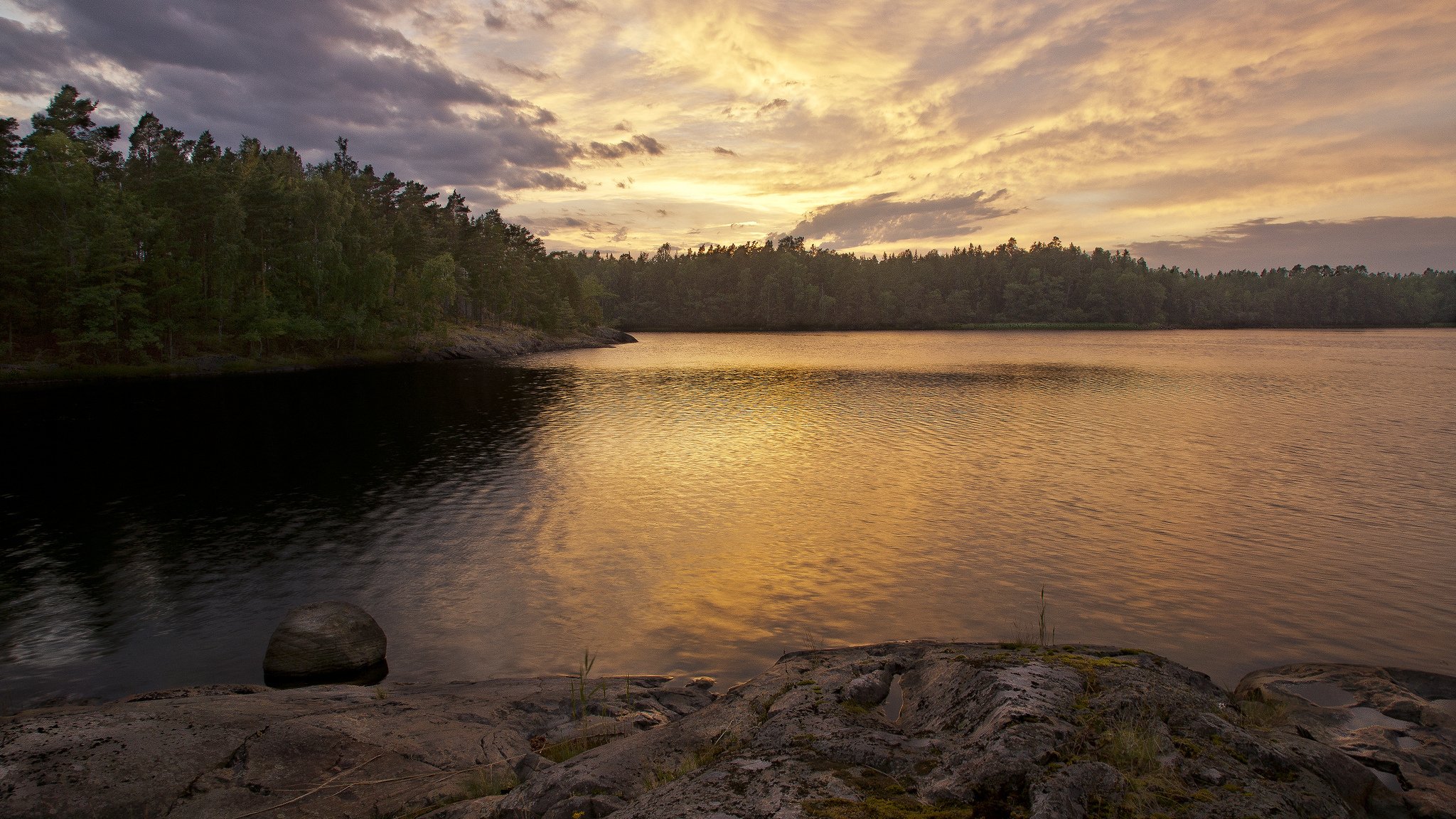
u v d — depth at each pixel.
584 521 22.89
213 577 18.31
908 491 26.62
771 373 79.25
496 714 9.69
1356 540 20.44
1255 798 5.03
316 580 18.03
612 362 98.69
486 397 56.75
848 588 17.19
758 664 13.35
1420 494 25.58
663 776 6.33
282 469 30.30
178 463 31.56
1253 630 14.55
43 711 10.47
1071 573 17.98
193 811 6.36
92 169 72.25
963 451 34.16
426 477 28.97
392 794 6.94
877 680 8.09
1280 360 98.62
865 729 6.52
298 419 44.44
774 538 21.06
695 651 13.93
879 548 20.06
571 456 33.25
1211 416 45.53
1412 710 7.75
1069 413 47.16
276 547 20.44
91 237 69.94
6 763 6.58
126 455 33.22
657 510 24.09
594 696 10.89
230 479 28.55
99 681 13.18
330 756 7.50
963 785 5.14
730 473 29.69
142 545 20.66
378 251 104.69
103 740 7.11
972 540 20.75
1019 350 125.94
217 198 79.69
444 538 21.23
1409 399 54.12
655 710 10.48
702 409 49.75
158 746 7.16
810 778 5.50
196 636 15.06
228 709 8.68
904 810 4.93
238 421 43.50
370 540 21.03
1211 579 17.48
